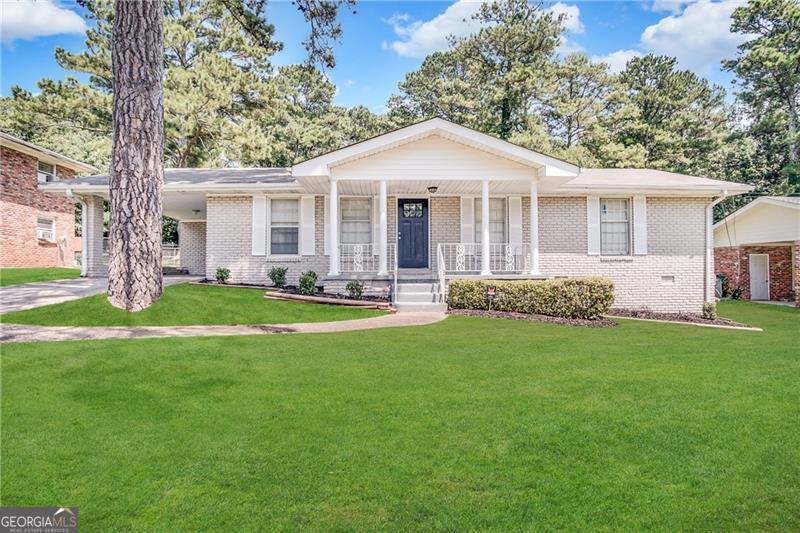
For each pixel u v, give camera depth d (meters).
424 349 6.73
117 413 4.15
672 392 4.73
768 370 5.57
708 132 34.00
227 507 2.72
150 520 2.59
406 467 3.19
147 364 5.62
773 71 33.84
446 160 12.55
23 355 5.90
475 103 30.56
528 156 12.23
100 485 2.96
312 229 14.29
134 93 8.83
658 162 30.36
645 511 2.70
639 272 14.27
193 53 27.14
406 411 4.22
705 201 14.43
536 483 3.00
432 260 14.47
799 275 17.86
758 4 33.69
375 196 14.56
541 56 30.20
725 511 2.70
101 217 14.95
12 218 18.86
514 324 9.50
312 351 6.54
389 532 2.49
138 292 8.97
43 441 3.57
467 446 3.51
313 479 3.04
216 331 8.19
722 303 19.67
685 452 3.42
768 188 33.78
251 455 3.37
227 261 14.21
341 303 11.30
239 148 24.38
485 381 5.11
